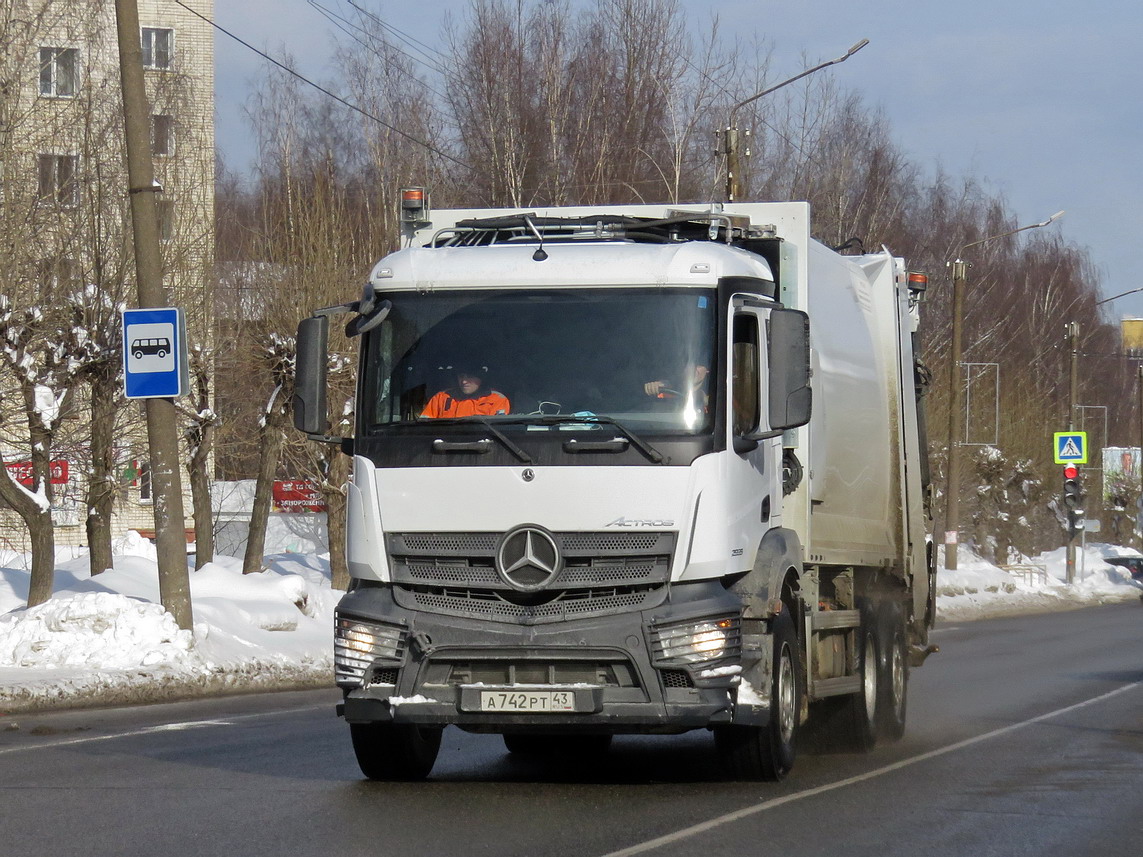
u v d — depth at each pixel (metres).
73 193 66.62
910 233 188.00
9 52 64.38
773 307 29.03
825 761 33.66
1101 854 22.23
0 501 73.94
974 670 62.81
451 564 27.02
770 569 28.12
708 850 21.94
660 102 140.62
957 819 25.06
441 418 27.50
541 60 138.12
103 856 21.27
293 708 44.75
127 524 126.38
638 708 26.30
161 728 38.72
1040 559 187.75
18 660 49.12
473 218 31.94
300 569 95.50
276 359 78.75
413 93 137.62
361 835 22.94
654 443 26.77
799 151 157.25
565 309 27.78
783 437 30.72
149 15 128.75
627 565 26.61
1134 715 44.09
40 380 62.84
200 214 75.88
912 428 43.00
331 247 80.94
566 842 22.41
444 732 39.59
